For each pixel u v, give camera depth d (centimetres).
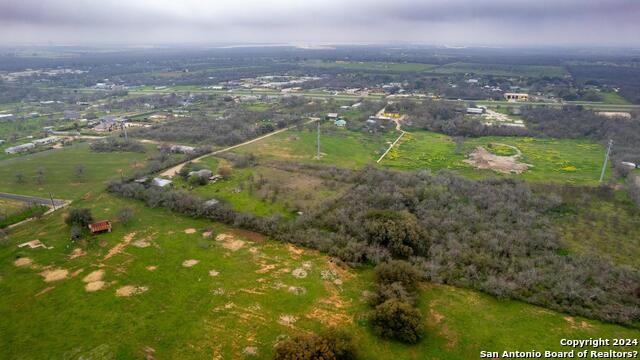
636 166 11519
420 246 6944
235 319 5388
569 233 7688
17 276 6359
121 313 5509
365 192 9350
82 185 10344
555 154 12962
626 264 6631
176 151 13100
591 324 5319
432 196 8988
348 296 5875
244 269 6556
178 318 5412
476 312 5538
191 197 8881
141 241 7444
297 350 4388
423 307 5625
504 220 8025
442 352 4850
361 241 7175
